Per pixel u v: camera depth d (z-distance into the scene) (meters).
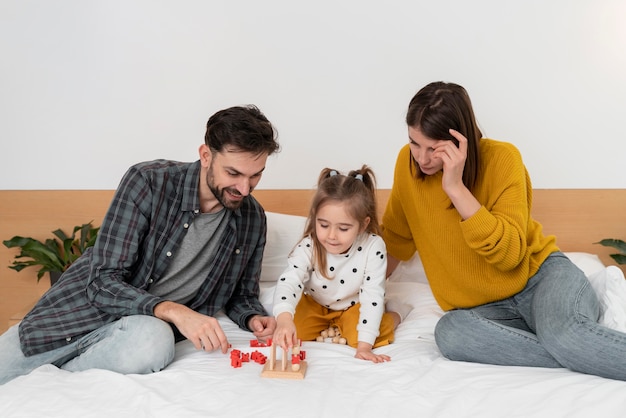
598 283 1.58
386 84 2.36
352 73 2.36
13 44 2.38
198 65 2.38
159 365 1.43
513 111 2.34
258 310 1.77
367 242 1.68
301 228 2.17
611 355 1.28
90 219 2.43
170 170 1.64
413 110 1.52
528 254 1.57
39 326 1.52
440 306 1.78
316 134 2.40
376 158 2.40
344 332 1.67
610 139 2.32
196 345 1.45
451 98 1.51
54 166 2.44
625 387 1.22
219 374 1.38
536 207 2.35
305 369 1.40
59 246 2.44
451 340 1.45
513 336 1.41
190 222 1.63
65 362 1.52
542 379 1.29
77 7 2.35
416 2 2.31
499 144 1.63
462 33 2.31
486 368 1.39
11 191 2.43
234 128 1.46
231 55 2.37
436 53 2.33
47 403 1.22
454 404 1.20
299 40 2.35
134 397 1.25
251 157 1.48
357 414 1.18
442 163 1.56
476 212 1.48
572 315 1.37
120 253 1.56
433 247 1.71
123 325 1.45
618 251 2.33
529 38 2.29
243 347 1.54
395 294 1.96
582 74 2.29
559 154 2.34
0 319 2.49
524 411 1.17
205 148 1.56
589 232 2.34
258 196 2.41
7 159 2.44
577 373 1.33
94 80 2.39
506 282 1.58
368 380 1.35
